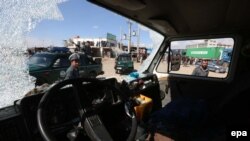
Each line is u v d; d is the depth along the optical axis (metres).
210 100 2.85
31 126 1.31
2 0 1.38
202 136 1.98
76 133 1.37
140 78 2.70
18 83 1.50
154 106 2.92
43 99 1.28
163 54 3.54
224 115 2.14
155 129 2.10
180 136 1.96
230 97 2.09
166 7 2.25
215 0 1.98
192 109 2.26
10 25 1.41
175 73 3.36
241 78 2.25
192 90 3.11
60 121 1.45
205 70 3.00
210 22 2.65
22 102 1.28
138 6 2.21
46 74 6.20
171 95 3.33
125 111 1.81
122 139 1.79
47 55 6.85
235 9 2.13
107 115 1.80
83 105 1.43
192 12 2.36
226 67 2.79
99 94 1.74
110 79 1.97
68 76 4.95
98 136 1.30
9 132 1.26
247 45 2.60
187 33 3.19
